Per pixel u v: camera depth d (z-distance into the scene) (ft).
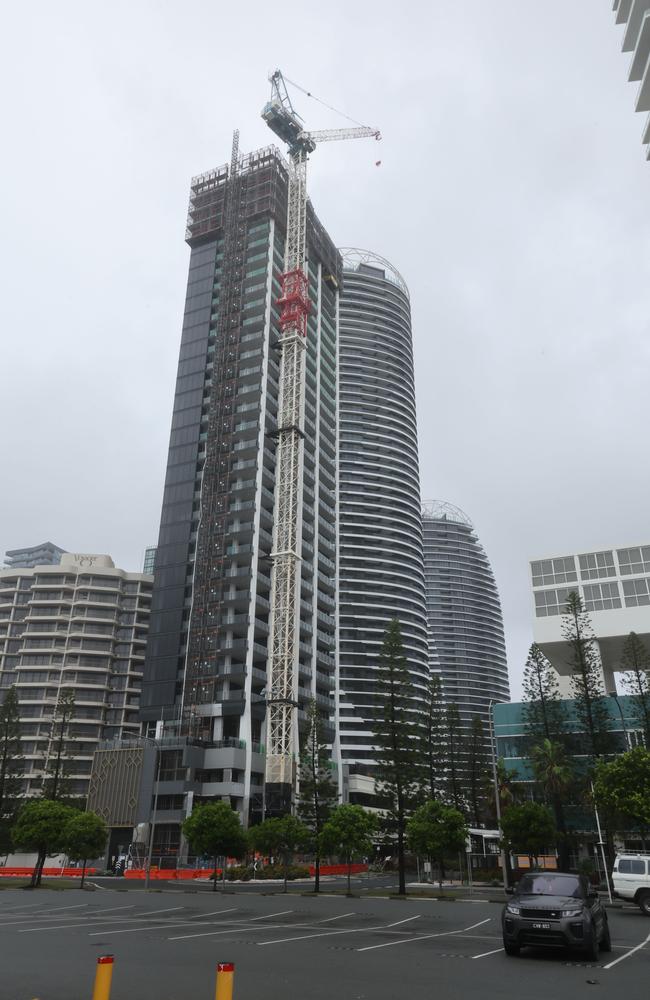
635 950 60.85
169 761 281.13
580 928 53.62
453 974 46.85
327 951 57.62
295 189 426.92
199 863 239.71
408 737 190.19
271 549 345.10
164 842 265.54
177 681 319.47
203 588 323.57
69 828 172.76
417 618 597.93
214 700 300.81
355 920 87.66
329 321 469.98
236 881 209.26
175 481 362.94
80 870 238.68
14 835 174.70
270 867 225.56
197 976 44.09
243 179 426.51
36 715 400.26
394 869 282.15
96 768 289.12
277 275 402.72
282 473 351.46
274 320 390.42
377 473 630.74
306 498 384.27
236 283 394.52
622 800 134.51
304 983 42.83
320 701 338.75
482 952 58.34
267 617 333.62
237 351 373.20
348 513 605.73
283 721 300.20
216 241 423.23
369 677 548.72
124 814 275.39
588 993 40.55
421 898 144.56
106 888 166.71
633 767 137.28
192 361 390.42
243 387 364.79
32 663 420.77
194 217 436.35
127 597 444.55
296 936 68.44
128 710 413.39
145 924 77.97
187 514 352.28
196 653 311.68
